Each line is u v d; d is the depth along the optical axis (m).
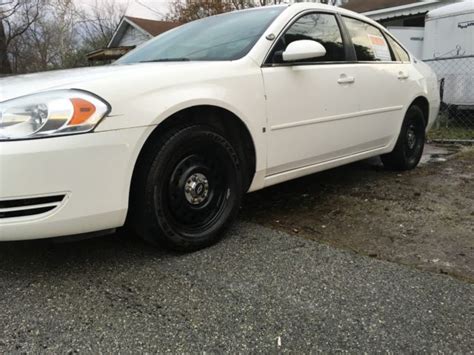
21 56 27.88
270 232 2.94
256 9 3.47
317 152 3.31
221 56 2.93
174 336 1.83
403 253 2.60
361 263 2.47
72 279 2.30
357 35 3.83
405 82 4.27
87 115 2.09
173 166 2.46
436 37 8.98
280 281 2.27
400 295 2.13
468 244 2.72
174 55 3.20
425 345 1.77
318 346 1.77
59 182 2.04
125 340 1.81
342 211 3.37
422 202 3.55
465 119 8.84
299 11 3.29
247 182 2.93
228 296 2.12
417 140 4.72
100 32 33.00
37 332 1.86
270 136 2.92
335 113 3.39
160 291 2.17
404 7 12.13
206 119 2.64
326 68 3.31
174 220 2.51
